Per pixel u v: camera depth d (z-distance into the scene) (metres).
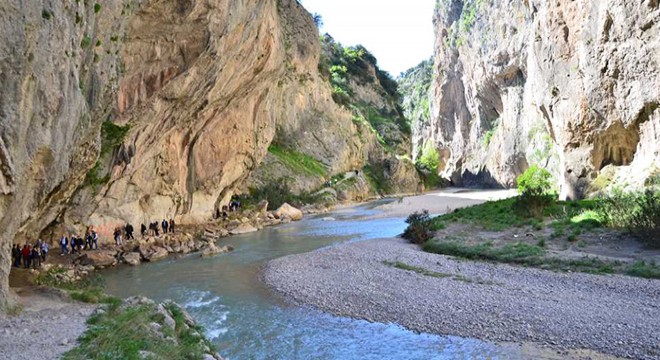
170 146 33.50
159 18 23.77
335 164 73.75
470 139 102.62
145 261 25.67
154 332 11.20
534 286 17.20
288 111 69.69
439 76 113.62
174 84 26.22
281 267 22.62
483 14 85.88
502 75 80.12
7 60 11.84
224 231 36.22
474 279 18.61
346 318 15.20
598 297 15.53
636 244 21.34
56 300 14.95
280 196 54.22
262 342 13.34
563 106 38.97
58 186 18.86
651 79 30.20
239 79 35.25
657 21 29.44
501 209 32.97
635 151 33.72
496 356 11.80
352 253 24.92
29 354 9.15
